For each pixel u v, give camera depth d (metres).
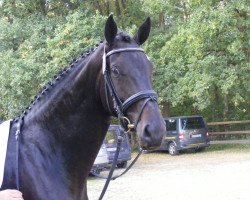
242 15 18.72
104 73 3.00
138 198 10.66
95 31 18.91
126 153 16.75
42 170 3.04
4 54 19.89
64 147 3.16
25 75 18.45
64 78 3.27
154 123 2.75
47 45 19.08
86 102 3.15
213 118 25.84
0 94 19.59
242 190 10.78
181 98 20.66
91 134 3.18
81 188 3.23
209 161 17.77
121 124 2.98
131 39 3.08
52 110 3.20
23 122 3.28
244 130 24.03
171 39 19.02
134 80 2.90
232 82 18.12
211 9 17.59
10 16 22.16
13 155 3.06
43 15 22.09
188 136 21.23
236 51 17.34
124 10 23.45
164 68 21.36
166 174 14.91
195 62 19.31
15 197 2.75
